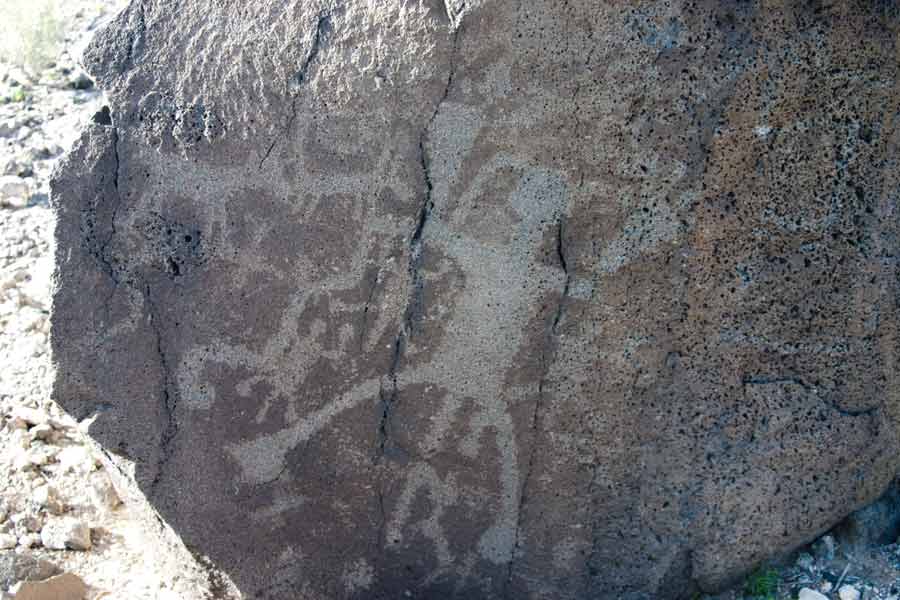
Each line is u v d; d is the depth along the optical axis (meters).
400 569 2.71
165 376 2.63
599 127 2.48
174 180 2.60
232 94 2.59
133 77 2.62
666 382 2.58
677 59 2.45
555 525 2.66
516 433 2.62
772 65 2.45
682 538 2.65
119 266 2.61
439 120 2.51
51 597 2.85
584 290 2.54
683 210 2.51
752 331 2.56
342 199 2.57
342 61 2.54
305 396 2.63
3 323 4.05
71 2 6.55
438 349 2.59
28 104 5.55
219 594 2.76
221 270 2.61
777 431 2.60
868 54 2.46
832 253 2.54
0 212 4.74
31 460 3.41
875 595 2.65
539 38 2.46
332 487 2.67
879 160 2.52
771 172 2.50
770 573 2.70
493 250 2.54
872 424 2.62
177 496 2.68
